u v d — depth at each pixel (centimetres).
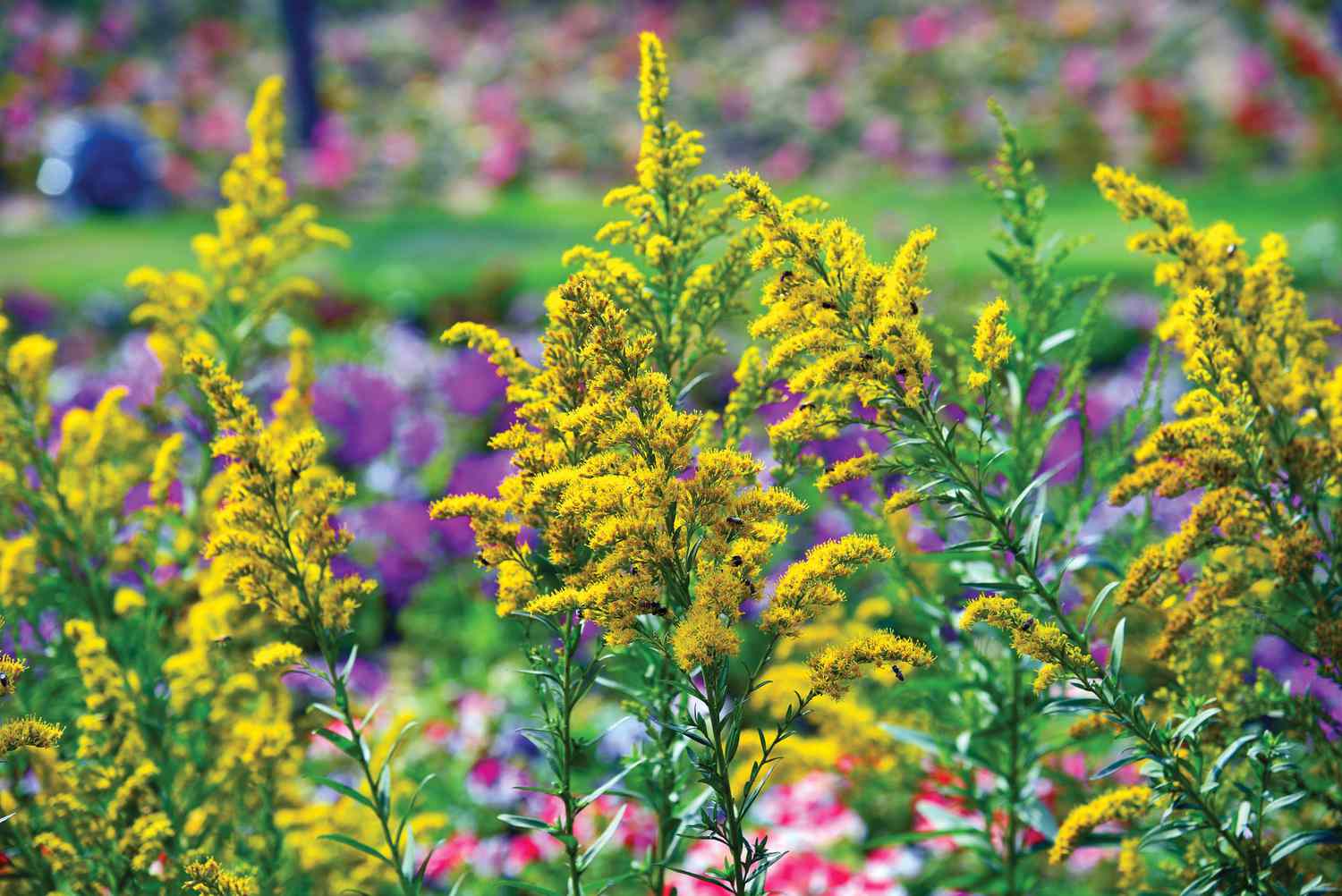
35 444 340
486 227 1980
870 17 2978
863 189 2256
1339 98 2314
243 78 2895
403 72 2978
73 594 342
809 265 241
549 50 3014
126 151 2247
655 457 228
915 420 243
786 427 250
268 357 1009
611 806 482
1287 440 276
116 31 3012
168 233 1953
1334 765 273
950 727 365
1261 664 541
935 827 426
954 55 2717
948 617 340
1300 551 252
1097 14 2811
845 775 379
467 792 521
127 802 317
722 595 221
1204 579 263
